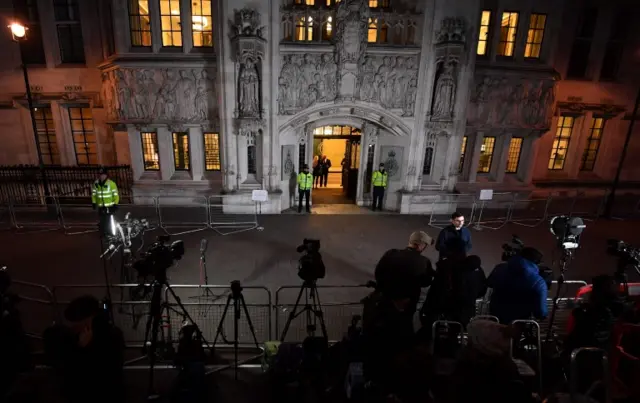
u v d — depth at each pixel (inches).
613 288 230.4
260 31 553.0
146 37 606.9
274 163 616.1
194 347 222.7
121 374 189.0
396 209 660.1
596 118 754.2
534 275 243.6
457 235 339.3
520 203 709.9
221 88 577.6
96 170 645.9
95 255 462.6
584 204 738.2
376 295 254.7
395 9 586.9
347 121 642.2
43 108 674.2
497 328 180.2
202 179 658.8
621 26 708.7
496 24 636.1
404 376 149.2
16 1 618.5
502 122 673.0
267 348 254.7
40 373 242.4
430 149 646.5
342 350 232.5
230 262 456.8
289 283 411.2
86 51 633.0
